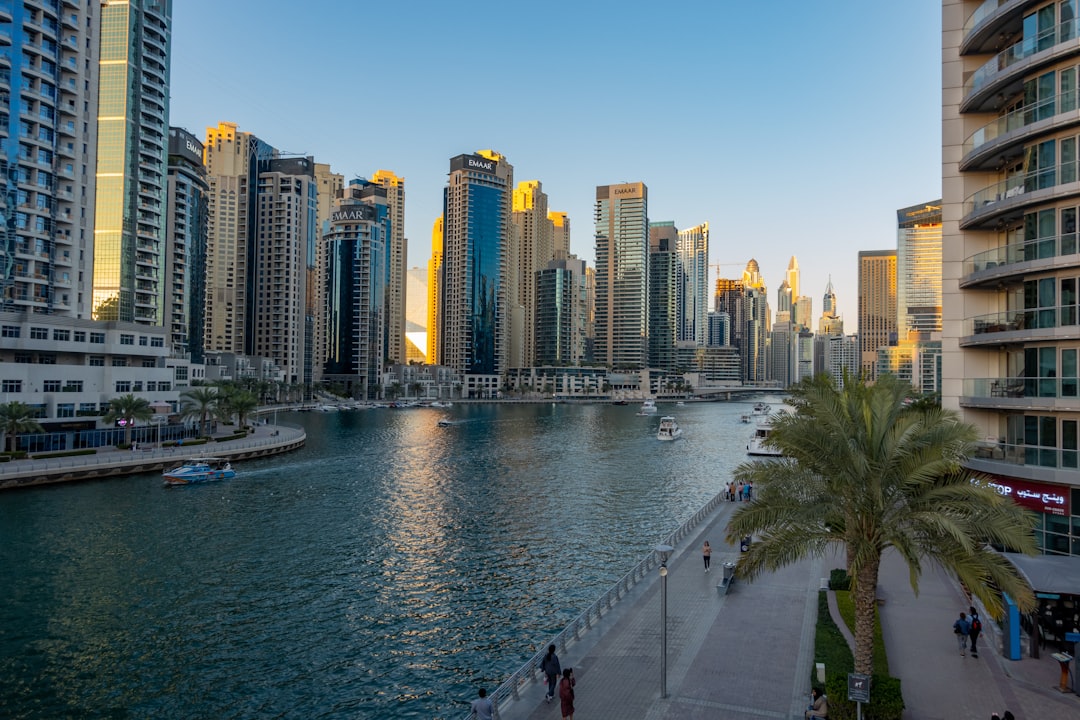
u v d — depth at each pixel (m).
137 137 165.88
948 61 45.81
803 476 26.84
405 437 168.50
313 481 98.69
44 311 124.50
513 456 133.25
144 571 55.16
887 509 25.34
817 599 41.62
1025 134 38.22
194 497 84.00
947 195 45.38
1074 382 36.50
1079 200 36.56
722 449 148.88
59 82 126.44
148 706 34.28
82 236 132.00
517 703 28.38
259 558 59.53
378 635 43.34
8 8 118.38
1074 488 35.97
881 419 25.70
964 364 44.19
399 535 68.38
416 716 33.69
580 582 53.97
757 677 30.53
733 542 26.80
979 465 40.19
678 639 35.25
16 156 119.38
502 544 65.31
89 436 106.88
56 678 37.03
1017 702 26.89
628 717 26.95
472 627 44.78
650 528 72.12
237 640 42.25
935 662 31.03
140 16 167.88
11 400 102.94
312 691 36.03
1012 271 39.03
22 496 80.62
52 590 50.28
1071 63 36.78
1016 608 31.16
